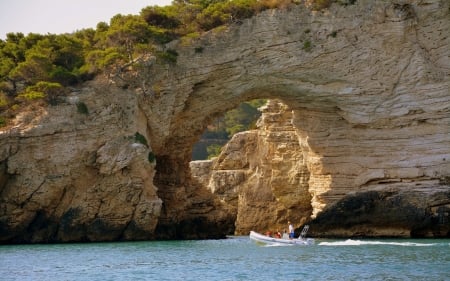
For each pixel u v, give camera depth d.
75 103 81.75
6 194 78.56
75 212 79.56
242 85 90.06
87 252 67.00
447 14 88.31
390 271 49.72
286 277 47.84
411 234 84.69
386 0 88.69
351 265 53.56
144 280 47.84
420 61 87.75
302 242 74.56
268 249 69.06
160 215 89.88
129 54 88.19
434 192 84.50
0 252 67.44
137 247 72.75
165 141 90.12
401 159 88.12
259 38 88.94
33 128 78.62
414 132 87.94
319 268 52.12
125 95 84.25
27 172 78.19
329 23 88.62
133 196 80.88
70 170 79.69
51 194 79.00
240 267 53.78
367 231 87.31
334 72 88.44
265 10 90.38
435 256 58.66
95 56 87.88
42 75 86.69
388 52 88.31
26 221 78.88
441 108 86.75
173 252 66.62
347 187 91.38
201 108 91.50
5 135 77.75
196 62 88.69
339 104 89.88
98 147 81.00
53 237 79.44
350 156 91.56
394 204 85.44
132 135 82.94
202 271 51.88
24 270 53.75
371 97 88.50
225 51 88.88
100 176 80.94
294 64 88.31
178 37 91.50
